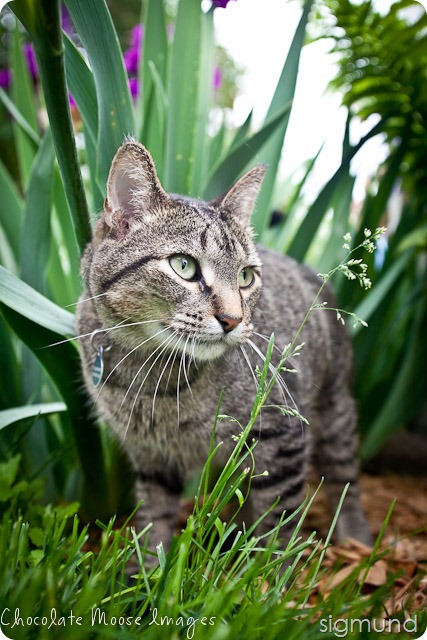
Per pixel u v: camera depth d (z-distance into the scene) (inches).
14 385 19.7
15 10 12.1
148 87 21.2
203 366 15.7
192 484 21.9
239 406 16.1
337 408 22.0
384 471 29.5
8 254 21.4
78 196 15.8
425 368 26.0
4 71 32.7
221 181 19.3
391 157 25.3
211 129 33.7
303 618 11.7
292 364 17.4
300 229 22.1
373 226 24.5
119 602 11.0
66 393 17.7
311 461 22.5
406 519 22.9
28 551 13.4
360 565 12.1
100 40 15.6
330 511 22.3
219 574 12.0
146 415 16.3
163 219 15.0
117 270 14.8
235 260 15.3
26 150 22.9
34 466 19.6
